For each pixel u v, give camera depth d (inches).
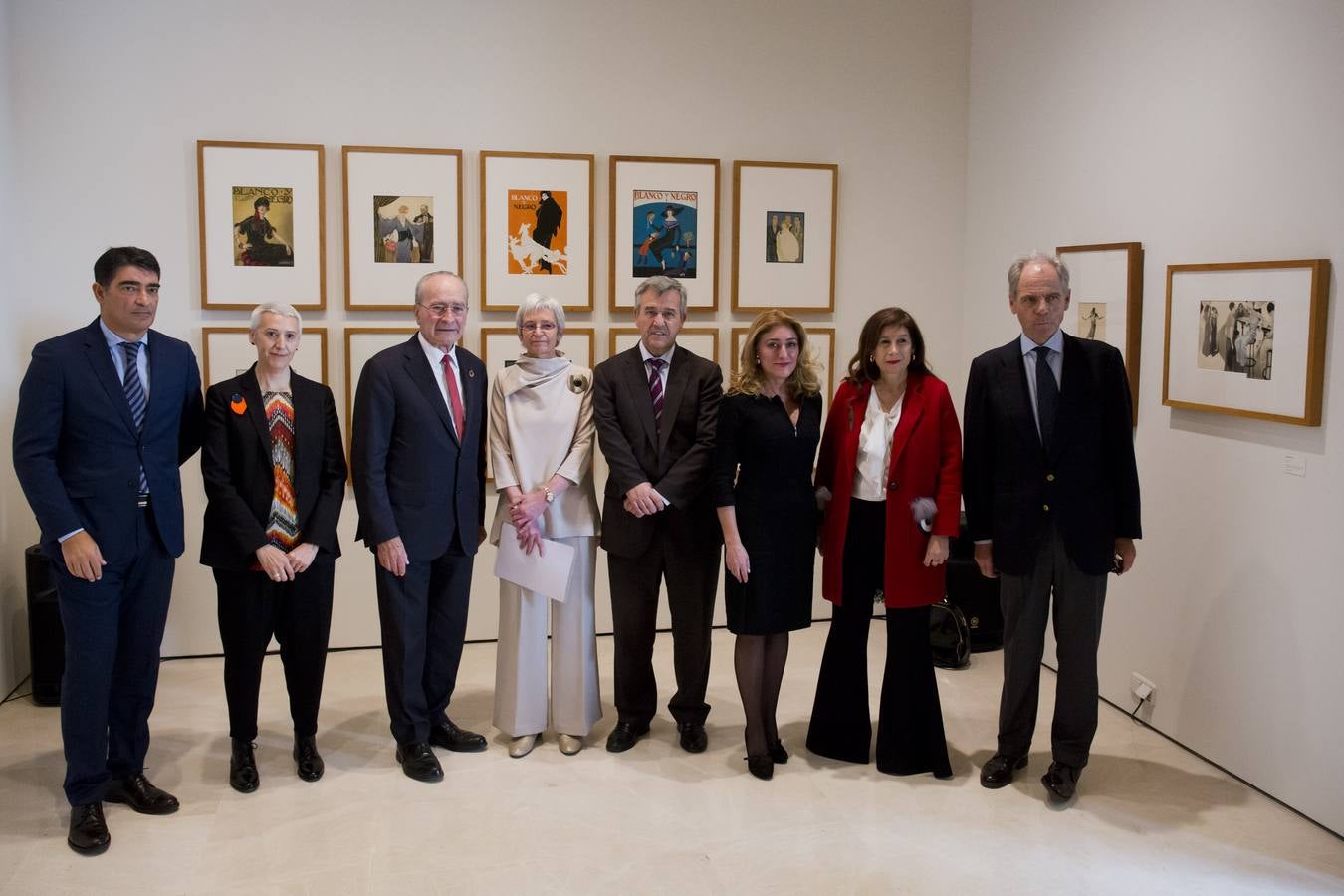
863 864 123.6
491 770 147.9
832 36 208.5
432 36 192.5
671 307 146.6
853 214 213.0
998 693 178.2
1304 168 133.2
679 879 120.2
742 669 145.9
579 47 198.2
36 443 123.6
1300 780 135.0
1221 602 148.5
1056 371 138.6
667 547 149.3
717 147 205.8
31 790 140.9
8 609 175.9
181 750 153.7
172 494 133.2
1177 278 155.5
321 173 189.3
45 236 181.0
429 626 151.6
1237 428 145.1
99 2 180.2
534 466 149.0
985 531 143.9
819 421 144.9
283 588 142.0
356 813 134.9
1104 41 172.7
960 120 215.9
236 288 188.7
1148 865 123.7
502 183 196.5
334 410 144.6
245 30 185.8
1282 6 136.2
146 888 117.6
